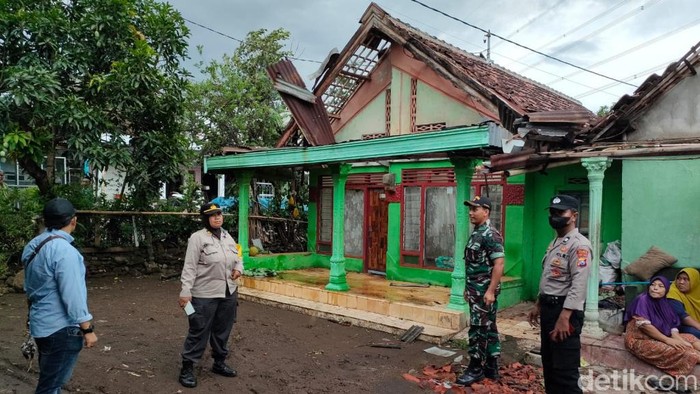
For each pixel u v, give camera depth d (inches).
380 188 405.7
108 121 370.6
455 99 341.4
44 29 347.3
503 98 289.9
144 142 389.4
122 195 428.8
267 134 607.2
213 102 590.9
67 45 362.3
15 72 319.6
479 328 192.5
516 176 325.4
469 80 307.3
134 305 318.0
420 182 370.3
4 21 334.6
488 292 190.1
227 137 601.9
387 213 397.7
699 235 237.8
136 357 215.0
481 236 195.9
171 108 403.2
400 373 205.0
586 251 154.3
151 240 440.5
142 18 399.9
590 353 217.5
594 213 232.4
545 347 163.3
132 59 364.8
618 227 283.9
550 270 161.8
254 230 466.6
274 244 486.6
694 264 238.4
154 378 191.6
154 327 266.2
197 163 606.9
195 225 467.2
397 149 265.7
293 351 232.7
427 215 367.6
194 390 182.2
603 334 230.4
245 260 395.9
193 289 185.9
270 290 354.9
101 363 205.2
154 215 438.6
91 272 403.5
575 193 305.9
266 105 611.8
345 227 432.5
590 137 280.2
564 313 151.6
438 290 337.1
